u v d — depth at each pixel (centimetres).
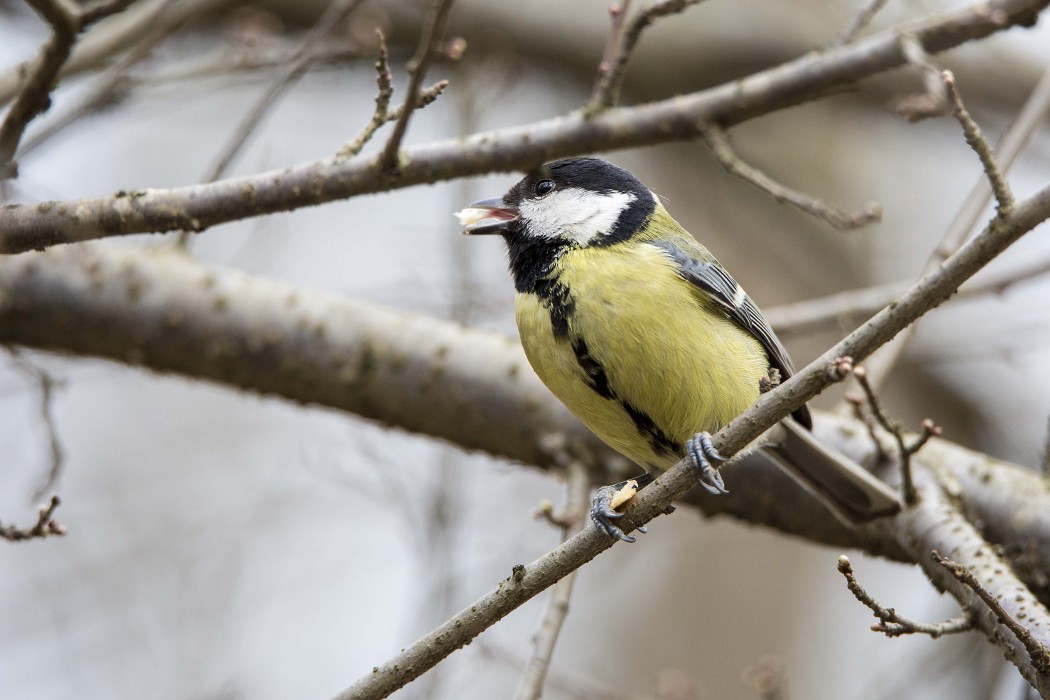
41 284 925
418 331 941
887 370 863
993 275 967
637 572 1541
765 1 1531
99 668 1308
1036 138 1507
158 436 1545
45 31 1312
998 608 534
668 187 1689
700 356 714
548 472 924
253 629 1359
